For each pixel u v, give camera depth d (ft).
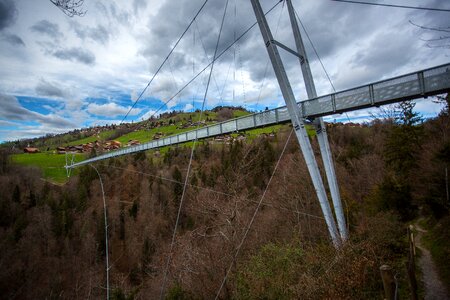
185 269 53.11
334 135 158.81
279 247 43.47
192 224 124.57
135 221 157.07
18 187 167.84
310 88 50.83
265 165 116.16
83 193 177.06
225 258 47.52
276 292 32.55
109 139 460.14
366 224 48.44
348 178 105.29
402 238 45.24
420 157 70.13
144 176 196.75
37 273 109.70
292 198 82.48
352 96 40.57
